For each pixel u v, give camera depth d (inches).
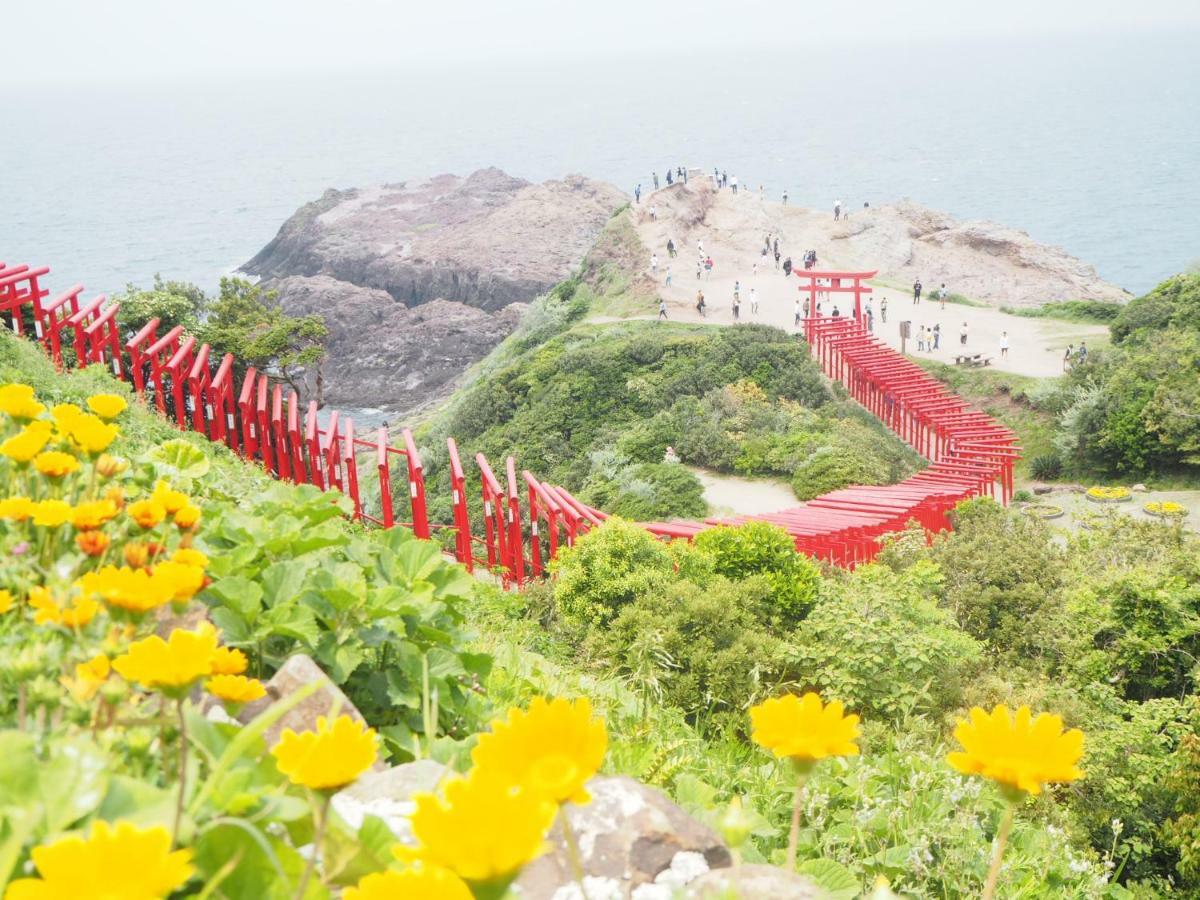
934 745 457.4
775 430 2007.9
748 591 664.4
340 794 146.9
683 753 283.7
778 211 4101.9
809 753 92.3
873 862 267.0
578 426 2143.2
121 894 52.3
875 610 621.6
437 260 6756.9
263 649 193.9
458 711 219.6
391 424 4655.5
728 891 97.0
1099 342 2682.1
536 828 58.0
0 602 116.0
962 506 1286.9
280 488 295.1
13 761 89.1
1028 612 815.7
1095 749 568.4
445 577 247.8
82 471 168.1
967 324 2839.6
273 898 96.0
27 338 900.6
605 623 629.3
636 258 3511.3
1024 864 306.2
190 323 1243.2
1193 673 641.0
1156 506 1920.5
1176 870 539.2
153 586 99.7
